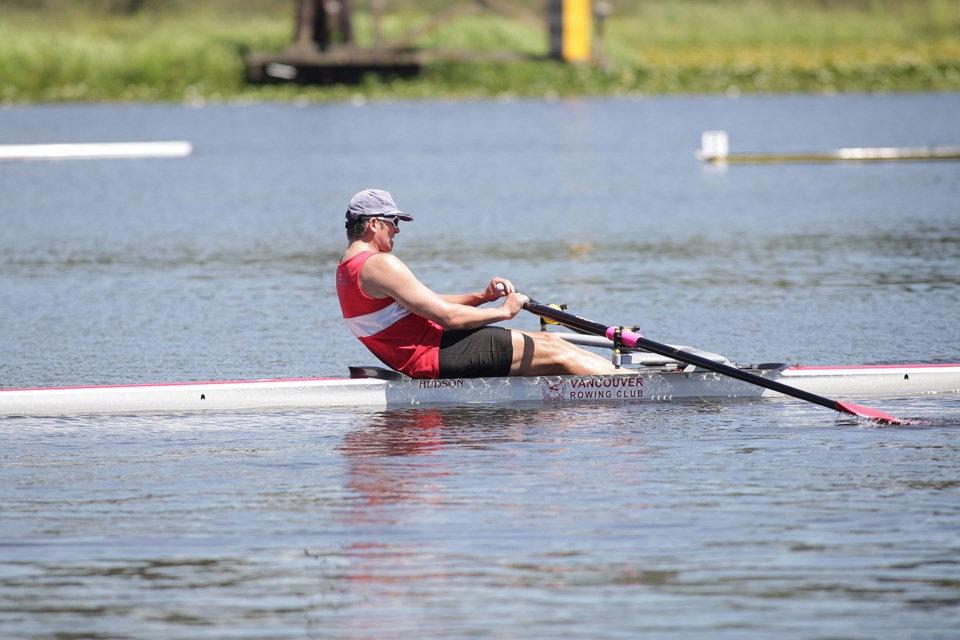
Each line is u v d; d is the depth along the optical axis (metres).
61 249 54.97
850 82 157.75
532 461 25.20
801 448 25.91
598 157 94.69
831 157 89.44
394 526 21.59
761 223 60.84
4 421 28.89
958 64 166.75
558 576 19.44
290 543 20.91
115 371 33.44
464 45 169.00
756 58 176.75
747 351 34.72
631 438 26.80
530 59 158.50
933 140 101.94
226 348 36.06
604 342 31.45
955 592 18.73
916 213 62.91
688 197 71.62
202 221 64.06
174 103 148.88
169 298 43.62
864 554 20.11
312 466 25.11
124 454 26.16
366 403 29.89
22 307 42.19
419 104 146.00
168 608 18.58
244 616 18.28
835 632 17.59
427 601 18.67
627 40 184.25
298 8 157.50
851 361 33.38
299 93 153.75
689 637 17.48
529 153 97.69
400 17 186.00
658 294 43.41
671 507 22.33
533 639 17.47
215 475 24.61
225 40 168.12
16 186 79.38
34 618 18.31
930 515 21.77
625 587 19.02
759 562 19.84
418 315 29.17
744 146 100.75
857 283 44.66
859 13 199.00
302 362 34.31
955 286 43.59
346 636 17.64
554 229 59.94
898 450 25.69
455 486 23.69
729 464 24.83
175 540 21.09
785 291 43.50
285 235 59.16
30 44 155.88
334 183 80.06
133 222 63.69
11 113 136.62
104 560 20.30
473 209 67.31
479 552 20.39
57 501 23.08
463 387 29.91
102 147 99.88
